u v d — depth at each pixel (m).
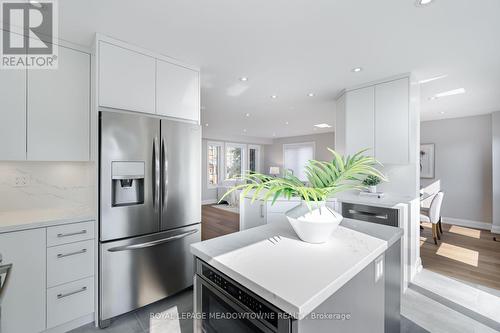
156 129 2.09
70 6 1.56
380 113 2.84
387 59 2.35
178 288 2.26
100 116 1.86
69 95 2.00
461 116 4.98
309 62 2.42
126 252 1.95
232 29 1.85
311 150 8.30
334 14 1.66
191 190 2.35
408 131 2.63
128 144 1.93
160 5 1.57
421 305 2.18
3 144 1.73
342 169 1.29
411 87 2.64
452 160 5.14
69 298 1.78
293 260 1.02
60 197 2.22
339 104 3.51
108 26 1.80
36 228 1.66
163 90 2.25
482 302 2.23
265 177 1.27
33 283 1.65
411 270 2.61
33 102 1.85
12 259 1.58
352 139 3.09
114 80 1.96
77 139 2.03
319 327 0.81
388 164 2.93
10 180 2.03
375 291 1.20
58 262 1.74
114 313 1.90
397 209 2.40
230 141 8.58
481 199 4.82
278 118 5.39
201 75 2.78
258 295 0.84
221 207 7.29
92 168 2.06
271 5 1.57
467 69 2.56
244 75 2.77
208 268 1.09
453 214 5.12
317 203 1.23
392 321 1.44
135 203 2.00
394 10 1.61
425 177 5.47
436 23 1.75
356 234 1.39
